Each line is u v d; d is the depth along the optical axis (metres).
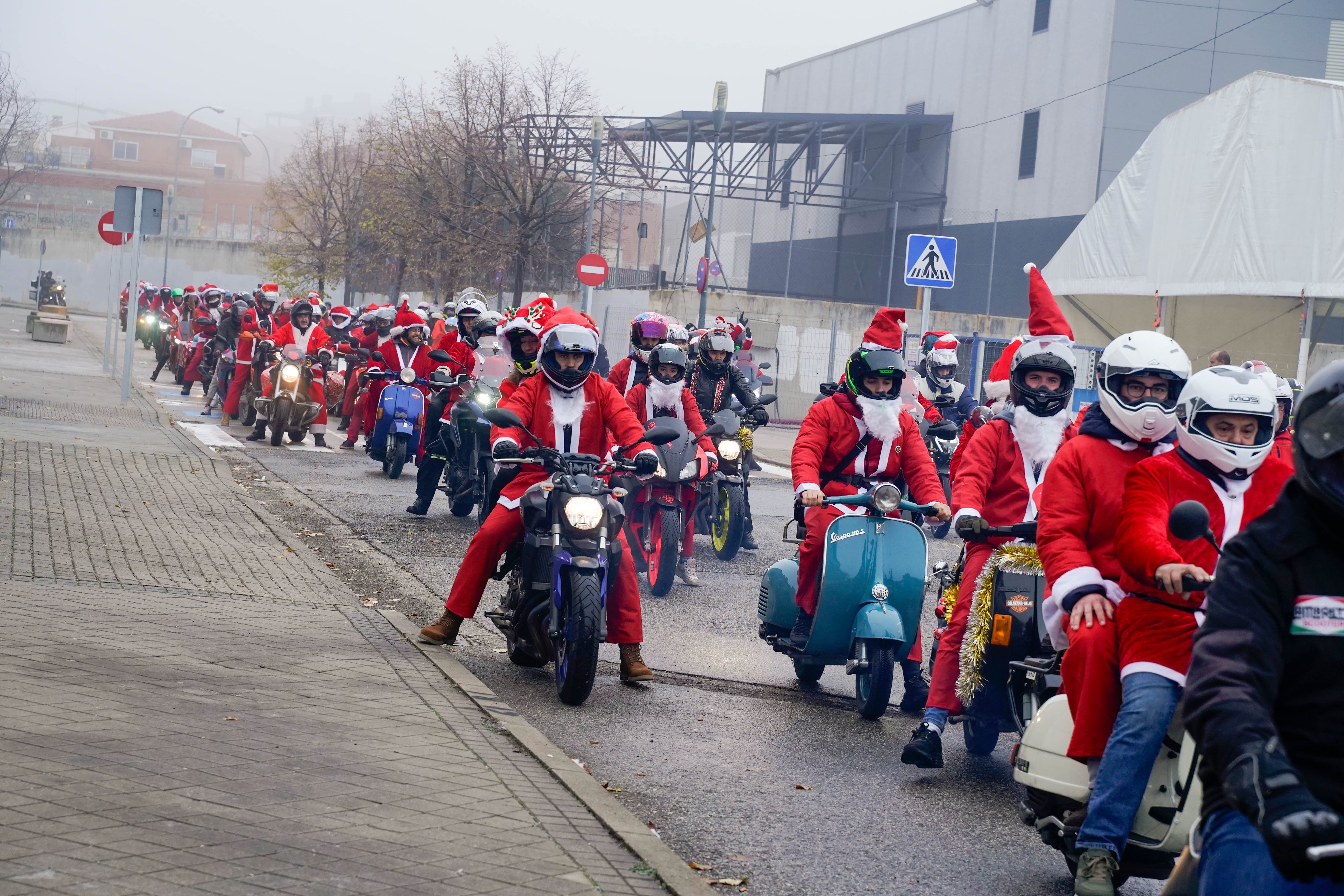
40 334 37.94
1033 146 38.62
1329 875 2.21
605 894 3.85
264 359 19.98
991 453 6.27
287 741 5.04
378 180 38.28
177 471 13.35
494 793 4.72
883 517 6.95
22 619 6.53
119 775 4.39
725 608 9.87
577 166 34.94
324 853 3.91
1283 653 2.49
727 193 43.75
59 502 10.51
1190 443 4.07
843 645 6.96
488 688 6.44
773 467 21.34
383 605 8.64
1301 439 2.48
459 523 12.70
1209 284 22.08
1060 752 4.35
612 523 6.88
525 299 35.03
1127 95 36.00
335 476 15.52
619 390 11.44
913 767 6.14
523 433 7.33
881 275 41.19
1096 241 24.80
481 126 33.75
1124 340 4.73
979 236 40.25
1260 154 21.25
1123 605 4.15
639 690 7.21
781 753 6.19
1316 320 23.97
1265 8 35.69
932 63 43.34
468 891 3.74
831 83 49.50
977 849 5.00
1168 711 3.96
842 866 4.70
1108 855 3.97
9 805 4.00
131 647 6.23
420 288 41.88
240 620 7.23
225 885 3.57
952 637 6.03
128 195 19.27
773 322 32.19
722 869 4.55
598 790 4.97
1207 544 4.05
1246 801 2.27
